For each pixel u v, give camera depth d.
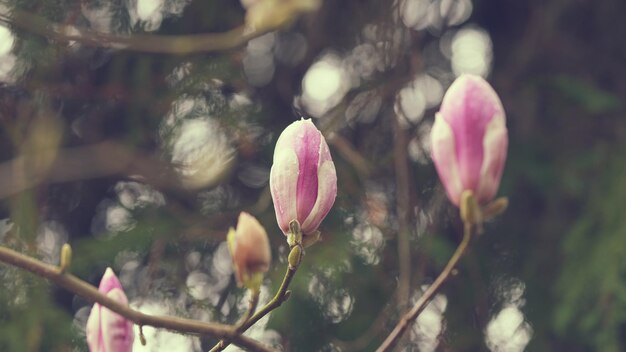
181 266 2.24
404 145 2.21
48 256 2.20
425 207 2.31
